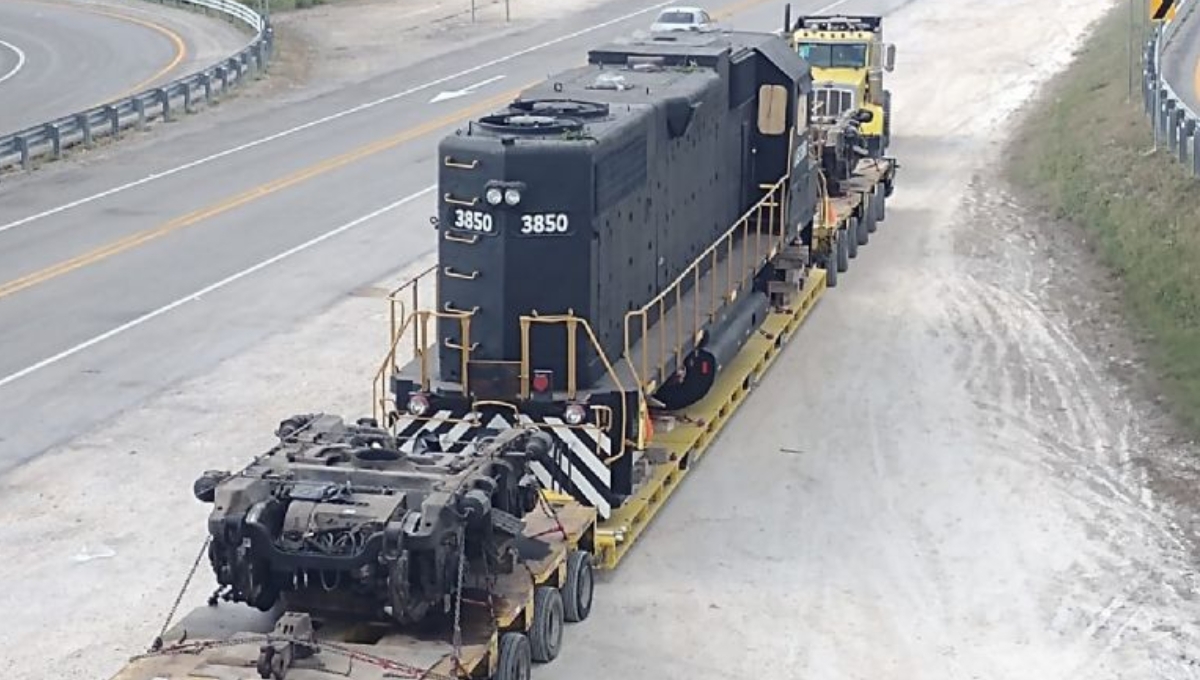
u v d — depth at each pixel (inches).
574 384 653.9
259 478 527.8
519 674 550.9
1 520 708.7
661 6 2503.7
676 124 756.0
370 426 595.5
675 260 780.0
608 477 654.5
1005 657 595.5
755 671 584.7
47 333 981.8
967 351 948.6
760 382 895.7
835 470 773.3
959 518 719.7
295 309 1031.6
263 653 477.4
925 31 2237.9
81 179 1432.1
